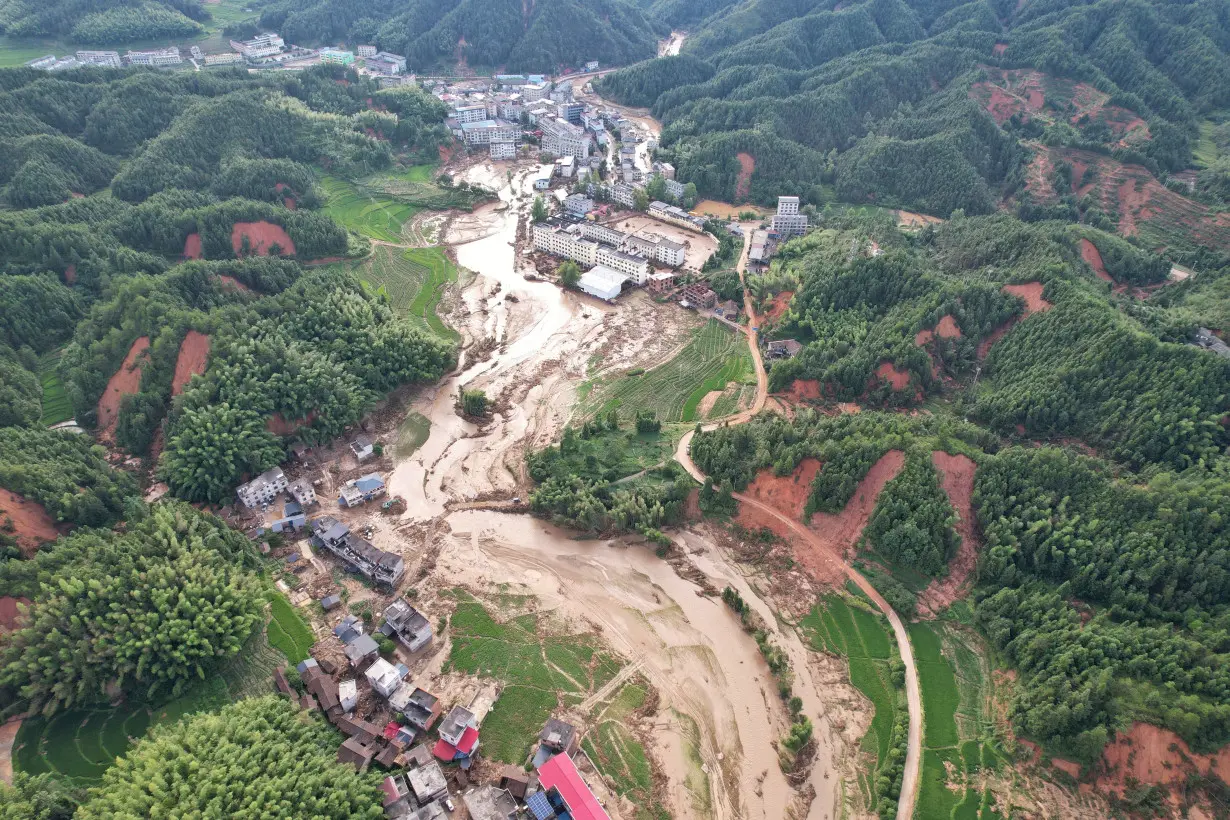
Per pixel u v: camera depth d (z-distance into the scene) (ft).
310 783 310.04
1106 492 446.19
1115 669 362.53
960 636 425.69
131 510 467.93
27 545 424.87
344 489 519.60
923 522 455.63
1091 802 339.57
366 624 430.20
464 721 365.40
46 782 323.37
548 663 418.31
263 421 536.42
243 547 458.50
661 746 377.71
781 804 353.51
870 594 452.35
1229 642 363.35
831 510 488.02
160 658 378.12
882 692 401.49
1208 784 327.47
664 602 459.32
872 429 515.91
